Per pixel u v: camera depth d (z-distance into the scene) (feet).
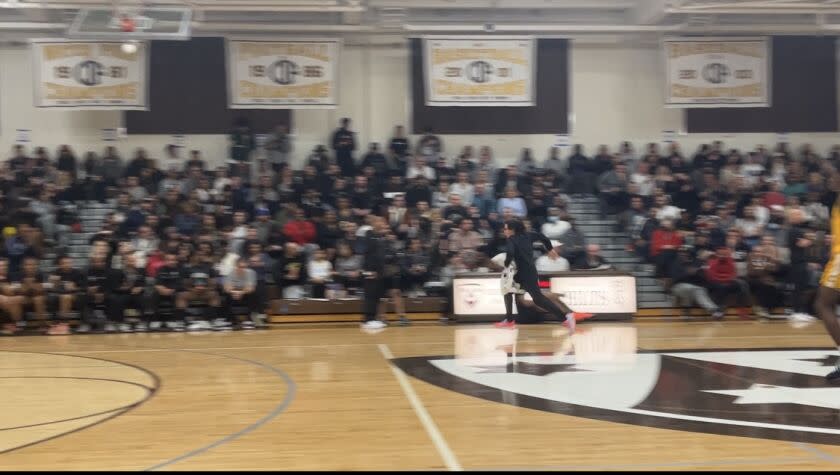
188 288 42.37
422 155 57.67
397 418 18.24
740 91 58.18
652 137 60.90
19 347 34.78
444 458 14.55
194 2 49.67
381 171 55.11
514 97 57.31
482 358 28.35
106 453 15.28
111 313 41.78
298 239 47.21
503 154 60.59
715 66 58.03
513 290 37.55
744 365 25.70
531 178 54.29
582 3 59.67
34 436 16.89
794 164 55.57
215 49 58.54
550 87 60.70
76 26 43.62
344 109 60.03
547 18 60.80
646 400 19.95
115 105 55.31
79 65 54.90
